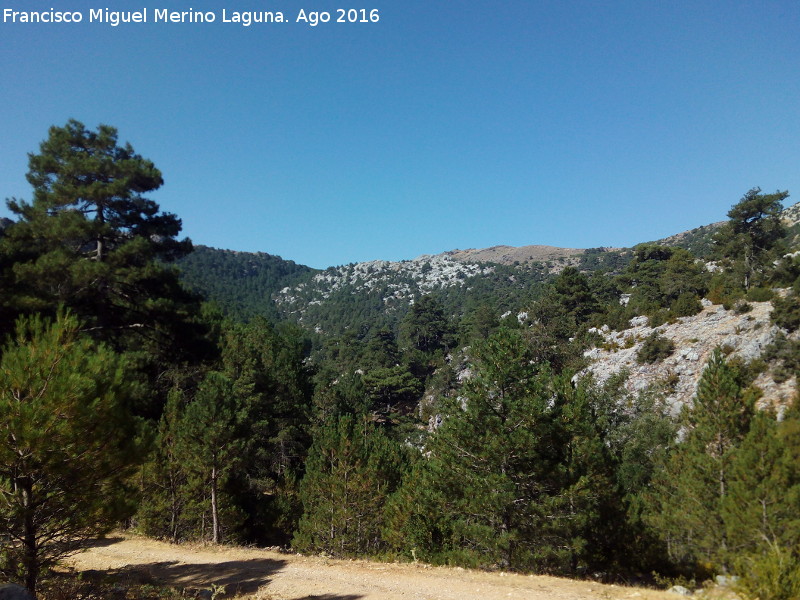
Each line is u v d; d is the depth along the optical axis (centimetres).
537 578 1325
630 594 1130
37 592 989
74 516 857
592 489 1708
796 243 10844
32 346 835
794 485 1592
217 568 1554
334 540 2172
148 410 2720
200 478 2289
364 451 2327
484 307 9169
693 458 2008
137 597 1144
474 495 1569
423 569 1471
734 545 1664
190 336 2561
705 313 5072
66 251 2178
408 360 9100
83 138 2508
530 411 1577
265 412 3581
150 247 2356
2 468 798
